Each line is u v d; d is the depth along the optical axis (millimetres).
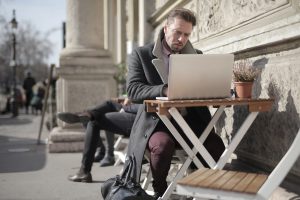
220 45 4707
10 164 6785
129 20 14180
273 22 3627
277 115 3455
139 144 3512
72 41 8555
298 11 3303
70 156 7430
